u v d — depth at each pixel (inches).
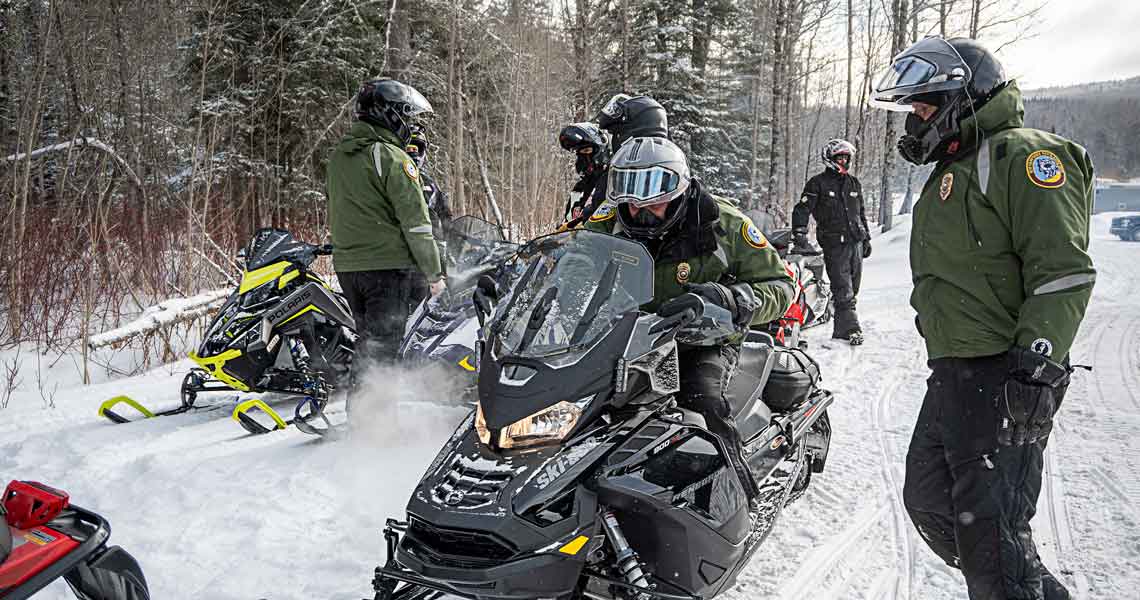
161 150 478.6
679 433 111.6
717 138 909.2
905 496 112.6
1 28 417.7
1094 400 221.1
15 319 306.0
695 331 113.2
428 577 97.7
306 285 210.4
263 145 595.8
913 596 125.8
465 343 198.5
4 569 78.5
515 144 678.5
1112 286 457.1
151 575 130.3
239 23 576.7
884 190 900.0
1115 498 156.7
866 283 507.2
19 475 177.8
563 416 102.9
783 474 147.9
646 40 845.8
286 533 145.3
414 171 193.6
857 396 241.8
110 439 202.2
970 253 98.8
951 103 100.0
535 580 95.0
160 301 362.0
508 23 639.1
